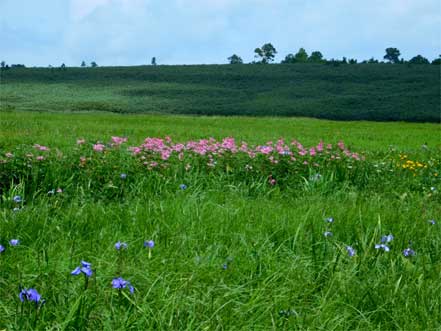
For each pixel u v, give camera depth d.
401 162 13.80
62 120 31.44
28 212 6.13
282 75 128.00
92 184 8.48
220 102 93.25
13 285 4.06
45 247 5.04
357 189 10.22
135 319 3.62
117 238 5.38
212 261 4.79
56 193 7.82
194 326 3.61
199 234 5.59
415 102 87.38
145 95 100.38
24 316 3.48
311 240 5.53
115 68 142.25
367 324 3.95
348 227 6.10
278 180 9.91
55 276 4.24
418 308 4.16
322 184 9.58
